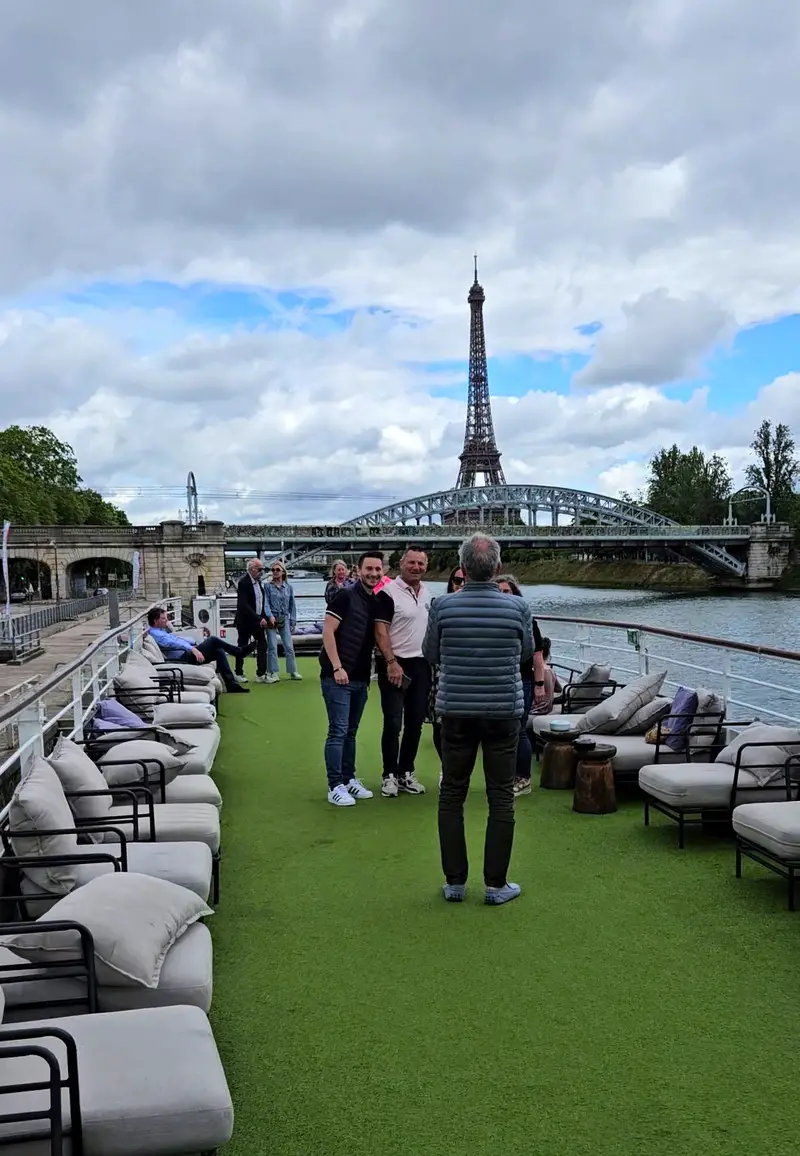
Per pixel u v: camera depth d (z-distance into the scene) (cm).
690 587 9806
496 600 525
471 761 537
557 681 1005
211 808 580
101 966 348
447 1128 328
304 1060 374
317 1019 407
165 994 353
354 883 577
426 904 538
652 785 655
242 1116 338
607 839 655
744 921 502
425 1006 416
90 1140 273
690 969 446
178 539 8112
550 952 468
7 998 348
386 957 467
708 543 9294
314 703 1314
